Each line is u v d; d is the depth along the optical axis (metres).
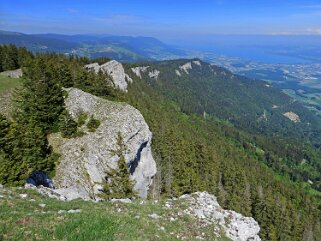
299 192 165.62
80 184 46.31
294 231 100.56
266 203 99.44
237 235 31.39
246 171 150.50
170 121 175.25
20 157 40.84
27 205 22.92
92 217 21.30
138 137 57.88
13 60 115.56
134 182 55.66
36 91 58.19
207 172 111.38
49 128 55.38
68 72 90.88
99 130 55.47
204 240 25.67
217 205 34.81
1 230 17.61
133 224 22.30
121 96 127.75
